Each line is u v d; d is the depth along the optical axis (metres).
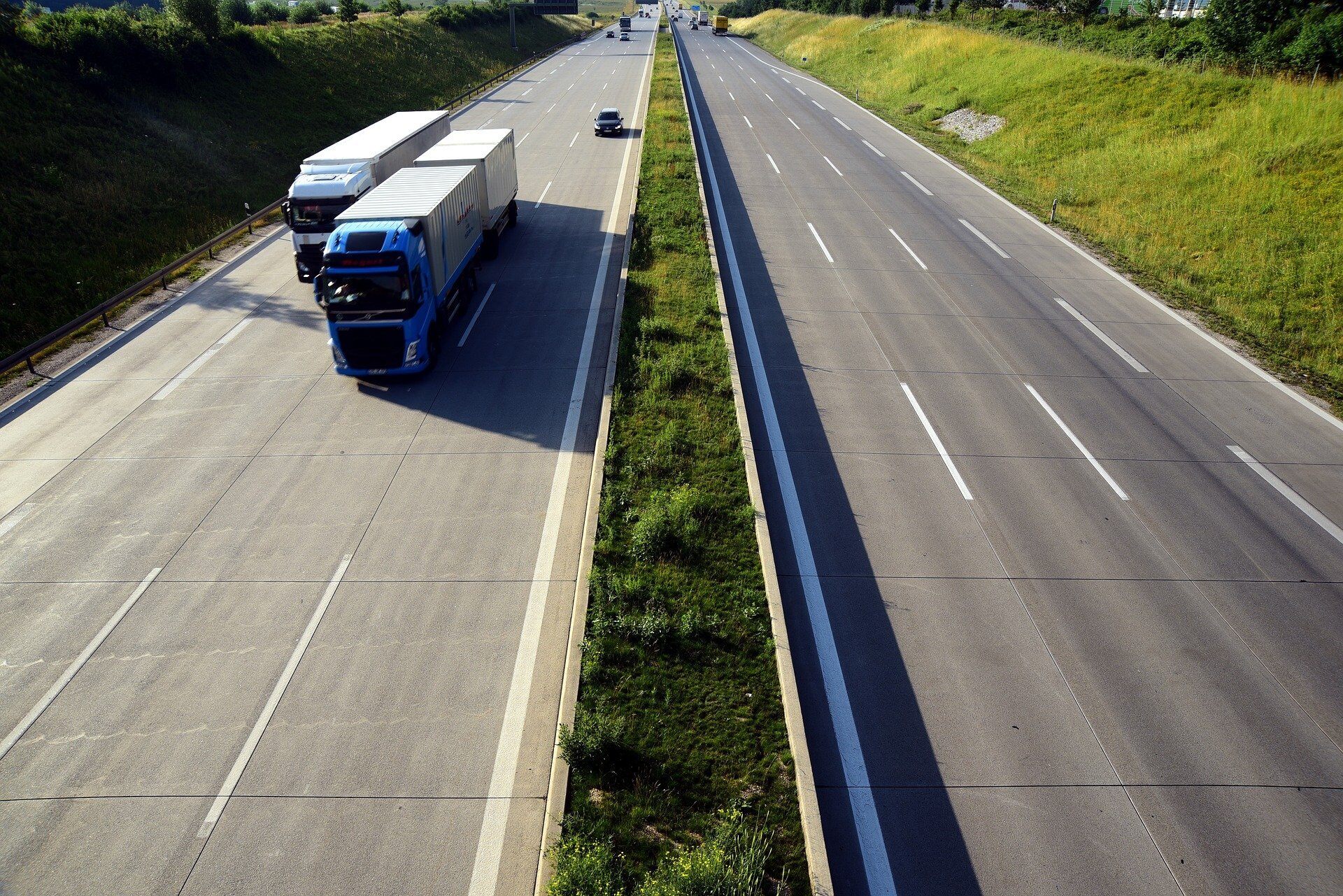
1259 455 16.33
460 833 8.91
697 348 20.08
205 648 11.40
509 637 11.62
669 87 58.44
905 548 13.41
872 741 10.01
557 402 18.00
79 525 13.99
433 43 65.06
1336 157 27.69
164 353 20.41
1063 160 36.59
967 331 21.73
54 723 10.26
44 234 25.20
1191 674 11.05
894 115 50.84
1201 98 35.25
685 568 12.75
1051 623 11.88
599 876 7.93
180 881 8.39
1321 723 10.36
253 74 42.50
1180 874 8.52
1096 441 16.70
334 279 17.56
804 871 8.45
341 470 15.55
